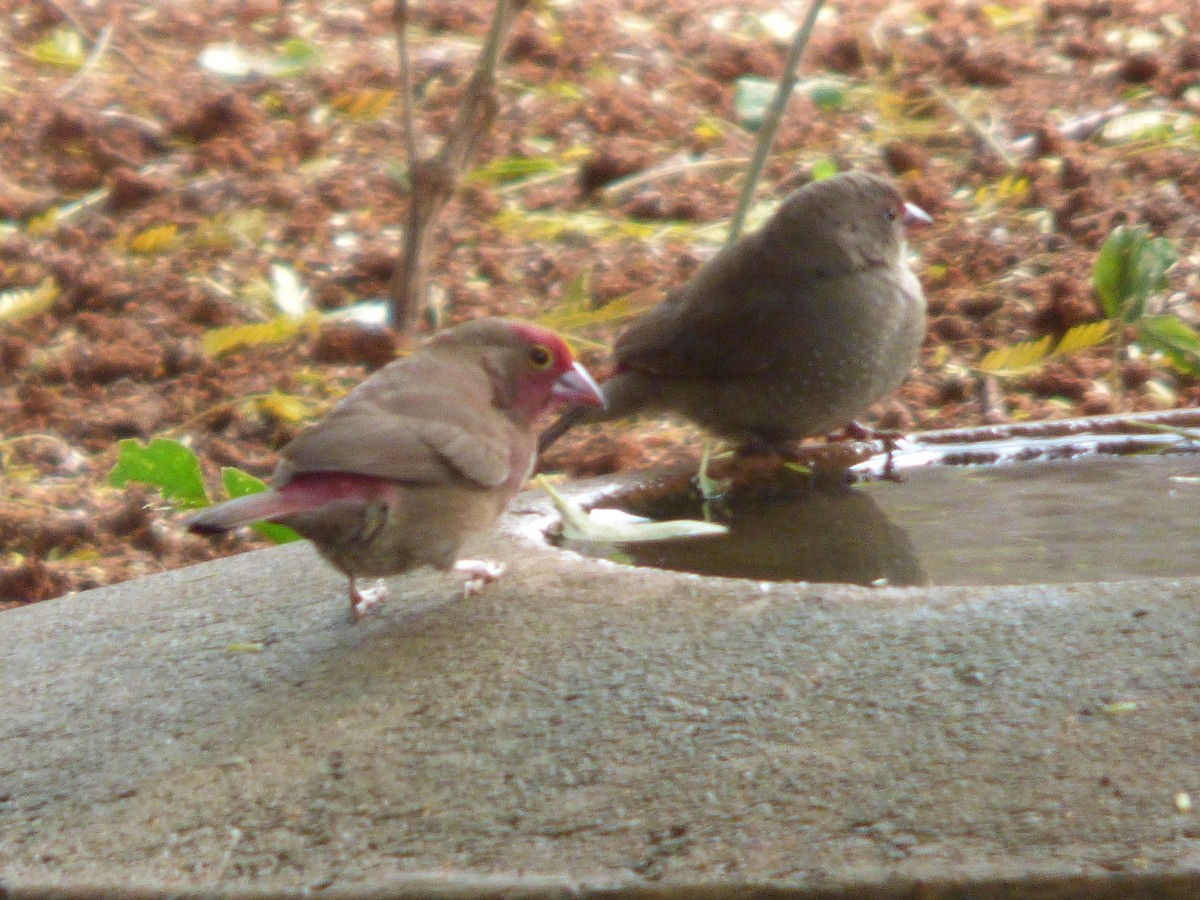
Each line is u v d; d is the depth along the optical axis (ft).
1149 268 42.09
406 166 55.42
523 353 28.07
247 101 59.93
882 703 20.08
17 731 23.50
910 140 56.49
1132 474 33.55
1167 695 19.10
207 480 38.86
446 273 49.19
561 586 25.27
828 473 34.40
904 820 17.92
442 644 23.81
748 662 21.61
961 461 35.12
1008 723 19.19
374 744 21.25
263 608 26.91
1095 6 67.15
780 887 17.38
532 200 53.93
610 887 17.81
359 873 18.76
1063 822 17.42
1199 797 17.39
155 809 20.66
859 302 36.01
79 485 39.19
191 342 45.83
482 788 19.92
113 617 27.68
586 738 20.54
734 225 40.68
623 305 45.29
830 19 67.36
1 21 66.18
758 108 58.65
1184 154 53.26
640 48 64.49
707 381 37.40
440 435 25.66
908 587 24.34
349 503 24.59
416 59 63.05
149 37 65.46
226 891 18.92
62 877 19.65
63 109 57.00
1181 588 21.44
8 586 33.68
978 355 43.98
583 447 40.73
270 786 20.70
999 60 60.85
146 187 53.62
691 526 29.71
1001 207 51.11
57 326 47.09
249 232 51.39
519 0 43.52
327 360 44.88
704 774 19.36
